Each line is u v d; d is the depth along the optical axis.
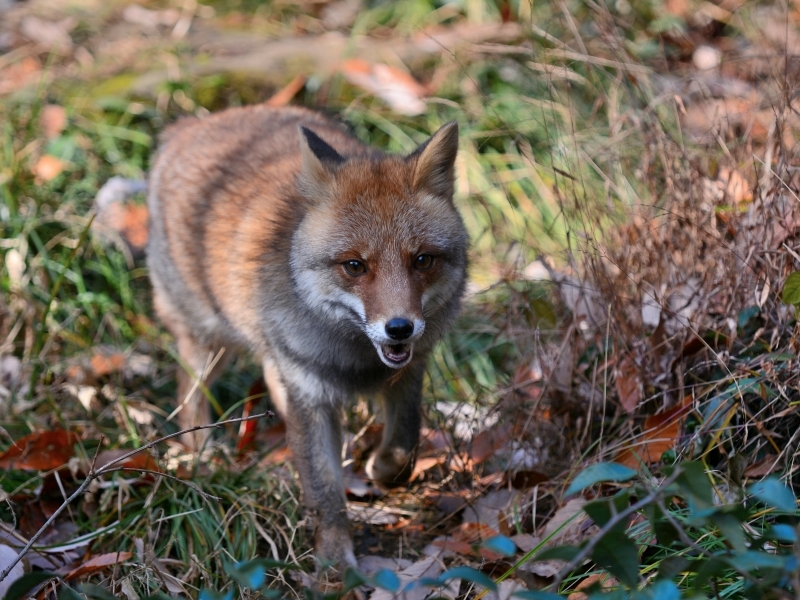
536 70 11.94
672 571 5.13
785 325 7.60
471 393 10.59
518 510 7.98
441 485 8.76
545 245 12.08
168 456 9.01
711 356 7.99
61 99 13.91
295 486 8.70
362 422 9.95
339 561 7.71
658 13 14.90
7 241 11.59
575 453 8.25
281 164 8.91
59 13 16.30
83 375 10.67
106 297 11.73
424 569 7.34
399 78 14.08
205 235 9.17
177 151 10.18
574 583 6.79
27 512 8.15
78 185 12.73
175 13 16.44
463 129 13.41
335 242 7.39
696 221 8.24
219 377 11.38
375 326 7.07
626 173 10.33
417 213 7.45
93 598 6.08
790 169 7.93
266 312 8.16
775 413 7.38
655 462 7.66
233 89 14.30
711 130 9.04
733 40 14.37
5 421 9.46
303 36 15.81
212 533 7.87
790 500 4.41
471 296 10.28
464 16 15.80
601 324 8.42
